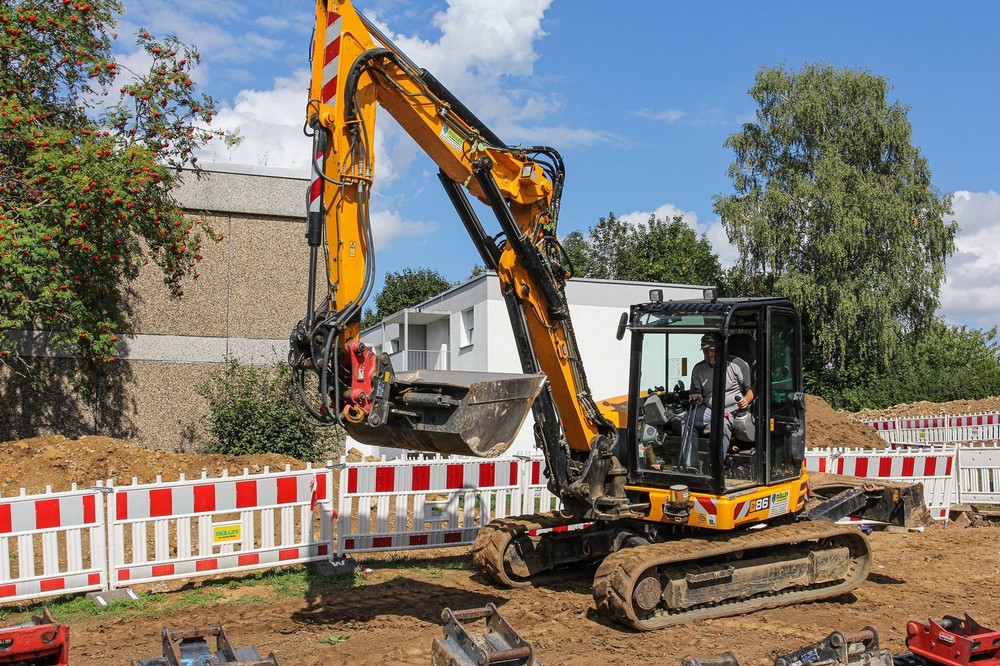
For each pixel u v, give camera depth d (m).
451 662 4.72
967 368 37.53
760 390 8.07
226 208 16.11
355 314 6.20
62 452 12.02
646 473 8.22
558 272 7.78
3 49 11.69
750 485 7.97
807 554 8.34
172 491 8.70
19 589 7.93
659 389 8.45
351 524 10.59
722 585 7.73
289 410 14.66
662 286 27.41
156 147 12.54
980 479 13.91
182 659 4.70
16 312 10.63
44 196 11.23
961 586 9.01
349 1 6.40
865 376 37.03
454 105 7.05
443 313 29.62
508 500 11.12
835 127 38.56
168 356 15.62
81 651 6.74
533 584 8.82
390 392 6.30
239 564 8.98
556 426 7.84
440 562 10.04
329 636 7.05
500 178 7.43
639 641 6.97
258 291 16.34
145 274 15.54
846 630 7.32
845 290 35.84
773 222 37.31
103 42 12.80
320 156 6.25
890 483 9.73
